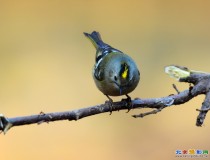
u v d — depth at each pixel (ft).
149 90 47.78
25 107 45.80
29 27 63.00
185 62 53.42
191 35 59.41
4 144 39.42
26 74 51.78
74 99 47.06
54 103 46.42
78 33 61.62
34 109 45.50
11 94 48.08
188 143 39.75
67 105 46.09
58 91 48.42
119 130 42.32
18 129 41.37
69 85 49.49
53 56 55.67
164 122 43.09
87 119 43.55
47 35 61.21
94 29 62.85
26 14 65.21
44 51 56.90
